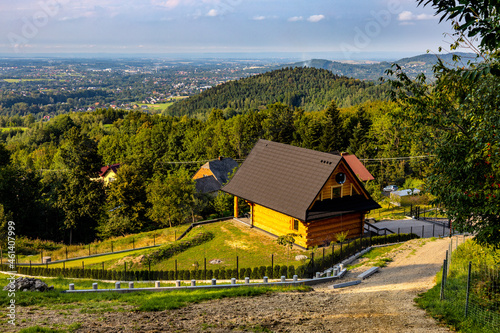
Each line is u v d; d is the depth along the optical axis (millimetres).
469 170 10930
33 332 9367
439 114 12578
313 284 17891
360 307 12602
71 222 50031
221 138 85688
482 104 11000
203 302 13352
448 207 12227
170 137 94625
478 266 14070
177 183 44844
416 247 24453
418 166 54875
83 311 11945
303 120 85688
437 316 11062
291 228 27609
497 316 10148
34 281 15352
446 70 12109
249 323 10695
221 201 46938
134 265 24688
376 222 36969
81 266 25938
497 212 10273
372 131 73000
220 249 26859
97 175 55938
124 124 137250
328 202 27203
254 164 33000
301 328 10312
